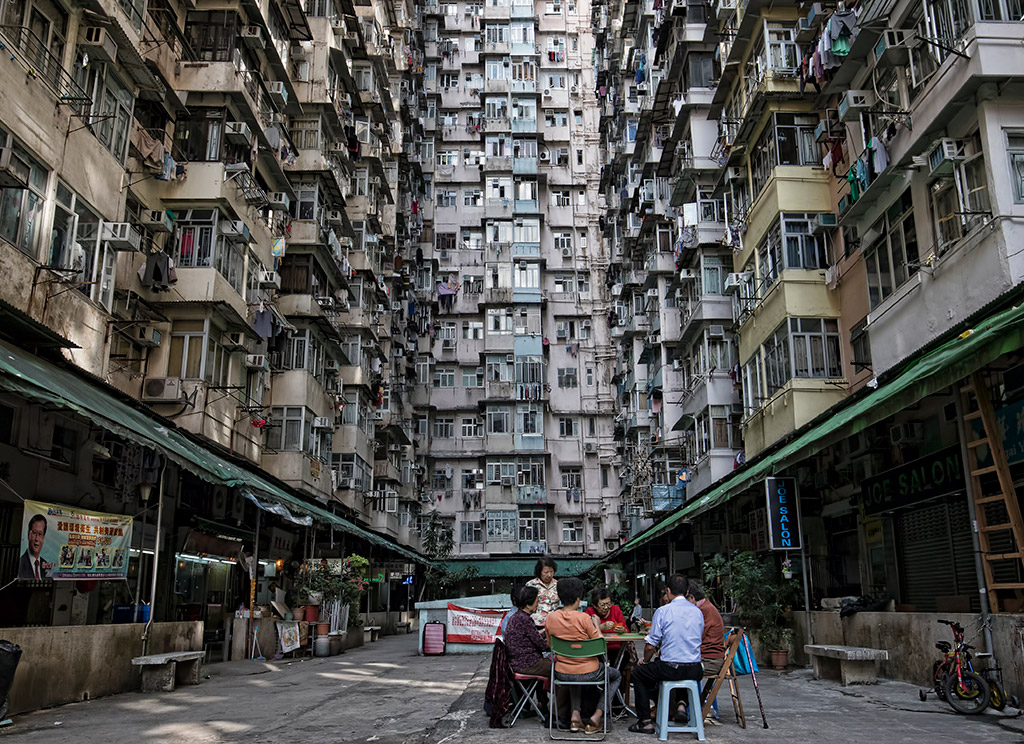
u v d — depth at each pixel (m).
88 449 12.77
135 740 6.45
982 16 10.41
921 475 11.45
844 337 15.60
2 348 8.33
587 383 40.75
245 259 17.59
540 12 46.34
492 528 37.84
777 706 8.00
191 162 16.38
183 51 17.23
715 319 21.59
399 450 34.75
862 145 14.66
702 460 22.08
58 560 8.81
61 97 11.45
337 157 24.45
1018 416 9.02
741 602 12.80
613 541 38.31
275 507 13.04
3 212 10.26
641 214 28.88
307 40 22.75
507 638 6.87
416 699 8.86
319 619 16.78
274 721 7.43
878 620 10.39
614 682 7.27
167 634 10.71
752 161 18.39
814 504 15.55
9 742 6.37
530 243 41.28
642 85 30.08
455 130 43.81
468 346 41.09
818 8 15.65
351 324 27.09
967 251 10.68
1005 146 10.23
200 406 15.32
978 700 7.31
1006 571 9.77
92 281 12.05
